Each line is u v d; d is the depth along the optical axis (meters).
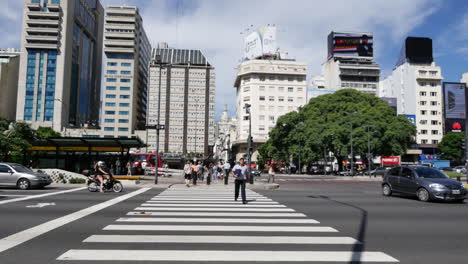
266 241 6.37
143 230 7.25
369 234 7.13
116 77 109.50
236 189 13.30
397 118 52.59
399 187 15.70
